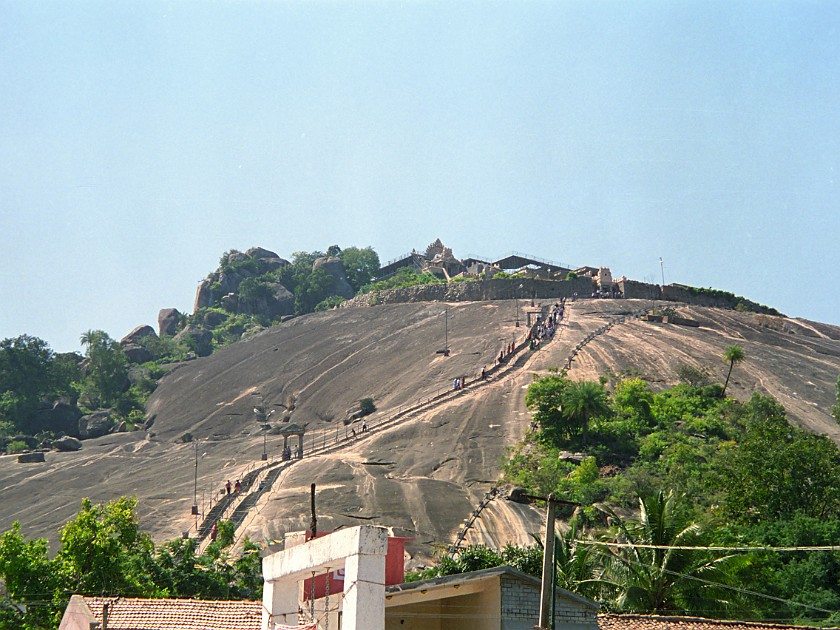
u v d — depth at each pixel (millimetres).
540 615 25344
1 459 134625
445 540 86312
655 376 129750
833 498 70875
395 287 186250
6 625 42438
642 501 46594
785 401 125062
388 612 26031
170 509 101125
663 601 43125
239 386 153750
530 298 167375
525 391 124938
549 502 26328
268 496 100062
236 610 30906
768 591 53312
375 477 104062
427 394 132000
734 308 173500
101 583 46406
